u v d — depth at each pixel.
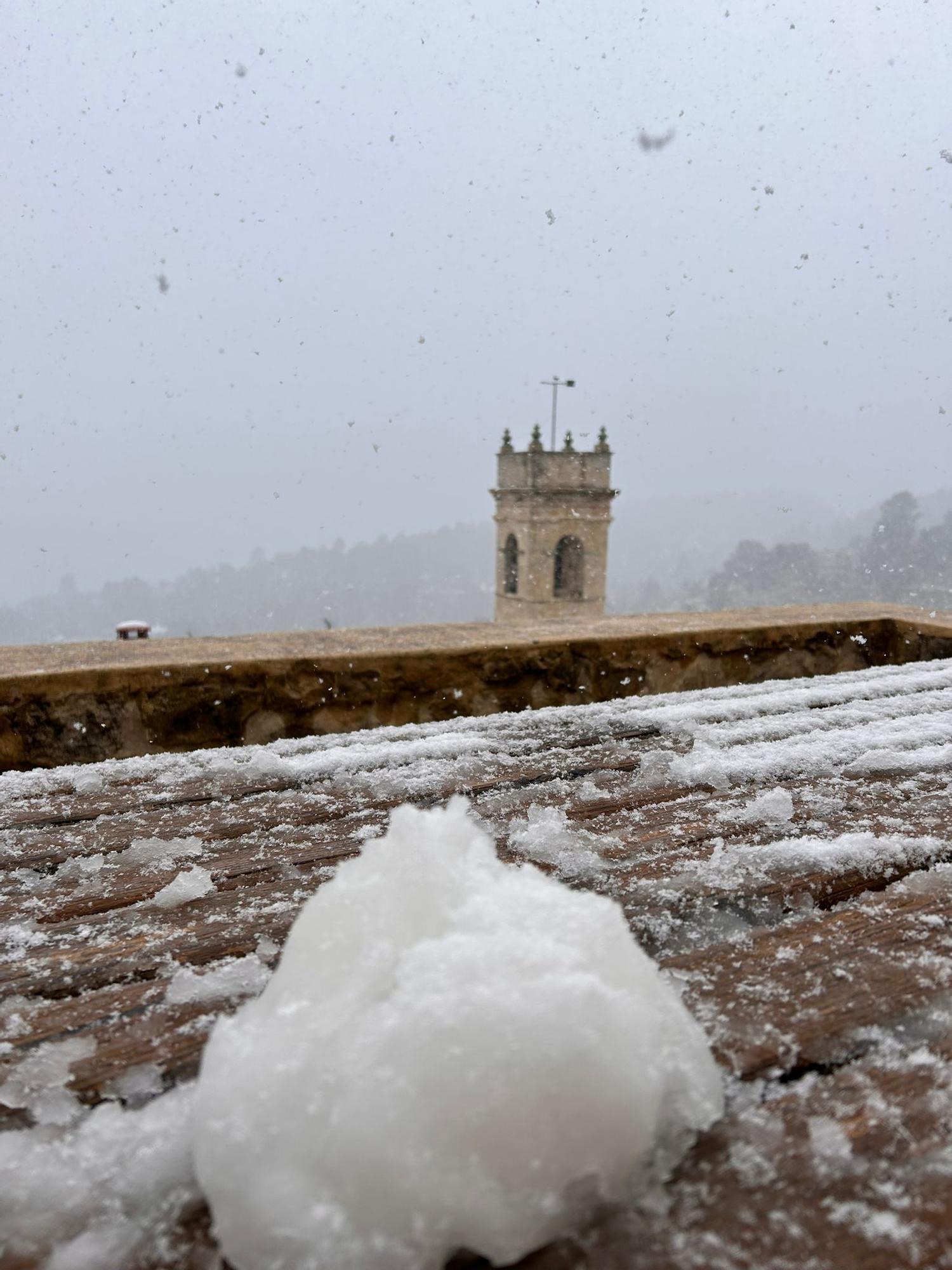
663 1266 0.58
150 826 1.47
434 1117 0.59
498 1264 0.58
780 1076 0.77
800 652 3.56
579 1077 0.62
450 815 0.90
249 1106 0.63
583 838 1.38
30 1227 0.64
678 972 0.95
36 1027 0.88
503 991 0.67
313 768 1.77
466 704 3.01
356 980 0.72
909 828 1.42
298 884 1.23
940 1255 0.58
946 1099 0.74
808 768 1.77
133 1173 0.69
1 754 2.41
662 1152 0.67
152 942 1.07
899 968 0.96
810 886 1.19
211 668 2.64
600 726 2.11
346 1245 0.56
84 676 2.48
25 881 1.26
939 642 3.43
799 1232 0.60
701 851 1.32
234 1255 0.58
